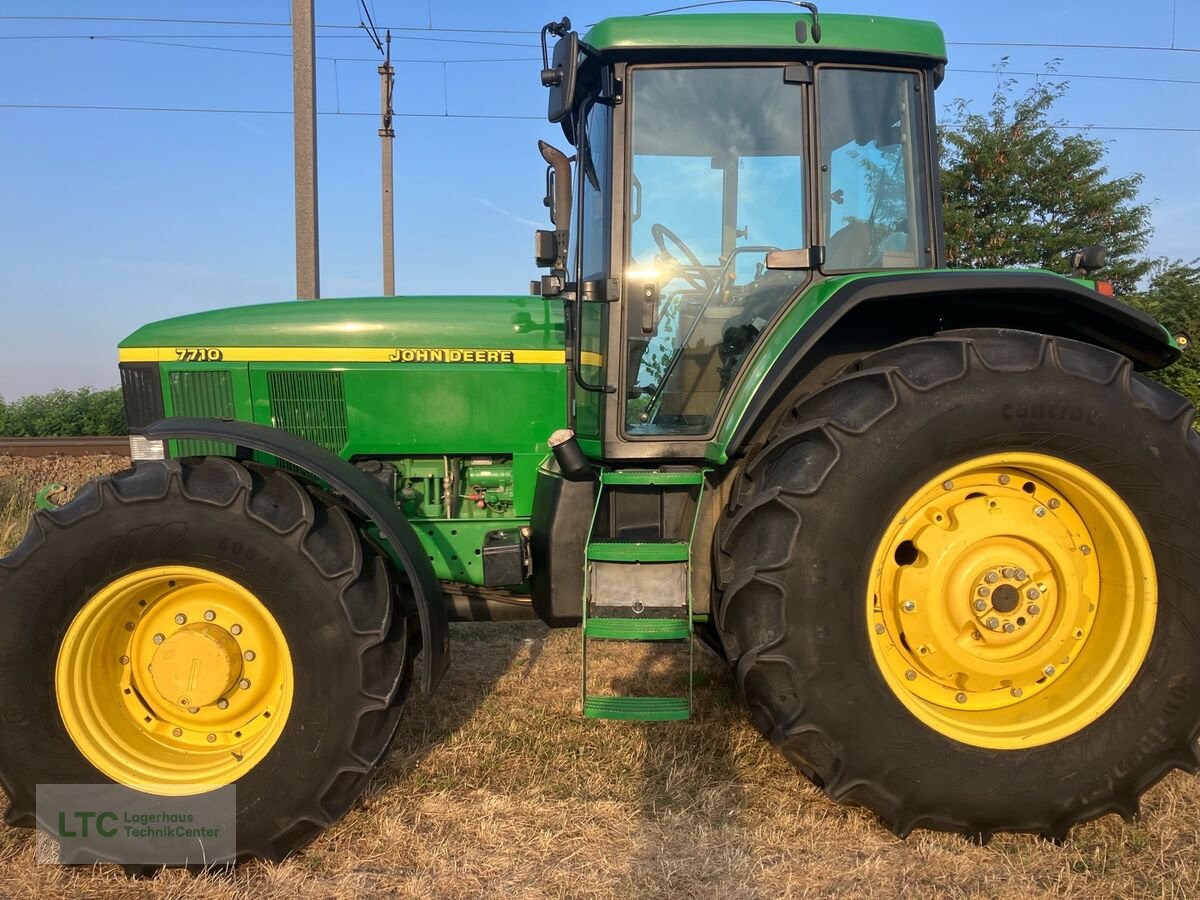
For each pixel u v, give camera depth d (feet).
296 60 32.71
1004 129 46.34
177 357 10.67
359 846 8.07
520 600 10.46
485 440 10.73
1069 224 45.62
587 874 7.53
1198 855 7.68
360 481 8.55
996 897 7.13
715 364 9.64
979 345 7.97
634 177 9.42
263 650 8.15
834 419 7.84
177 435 8.16
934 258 9.78
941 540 8.04
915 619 8.09
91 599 7.82
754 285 9.61
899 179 9.74
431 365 10.64
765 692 7.84
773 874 7.49
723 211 9.52
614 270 9.34
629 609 8.85
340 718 7.84
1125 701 7.97
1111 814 8.38
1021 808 7.84
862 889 7.28
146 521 7.75
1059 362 7.91
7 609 7.67
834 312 8.41
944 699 8.27
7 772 7.75
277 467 9.40
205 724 8.22
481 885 7.39
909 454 7.70
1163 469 7.91
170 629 8.22
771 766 9.51
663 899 7.18
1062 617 8.23
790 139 9.49
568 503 9.45
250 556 7.78
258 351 10.65
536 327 10.73
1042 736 7.94
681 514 9.45
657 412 9.62
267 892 7.41
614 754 9.85
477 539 10.71
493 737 10.30
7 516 21.17
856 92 9.57
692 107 9.39
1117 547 8.14
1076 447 7.88
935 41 9.55
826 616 7.64
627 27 9.09
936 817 7.87
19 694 7.70
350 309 10.85
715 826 8.30
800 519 7.63
